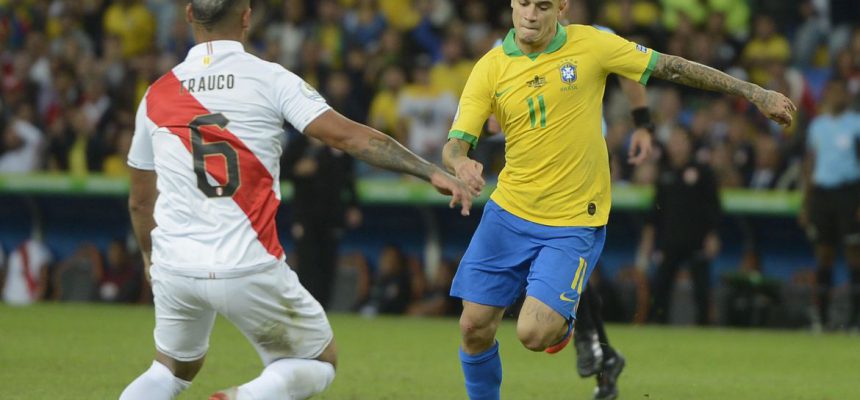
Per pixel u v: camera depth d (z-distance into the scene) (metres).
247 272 17.53
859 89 56.41
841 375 34.56
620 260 57.44
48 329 42.72
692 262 51.41
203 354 19.14
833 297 51.50
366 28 64.88
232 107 18.02
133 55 68.69
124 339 39.72
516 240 22.31
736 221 56.41
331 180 51.72
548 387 30.45
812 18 63.72
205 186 17.77
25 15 71.62
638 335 46.69
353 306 58.59
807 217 51.16
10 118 63.66
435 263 59.38
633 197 53.31
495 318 22.56
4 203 63.59
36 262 62.19
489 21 65.06
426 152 57.00
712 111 57.16
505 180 22.58
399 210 59.50
